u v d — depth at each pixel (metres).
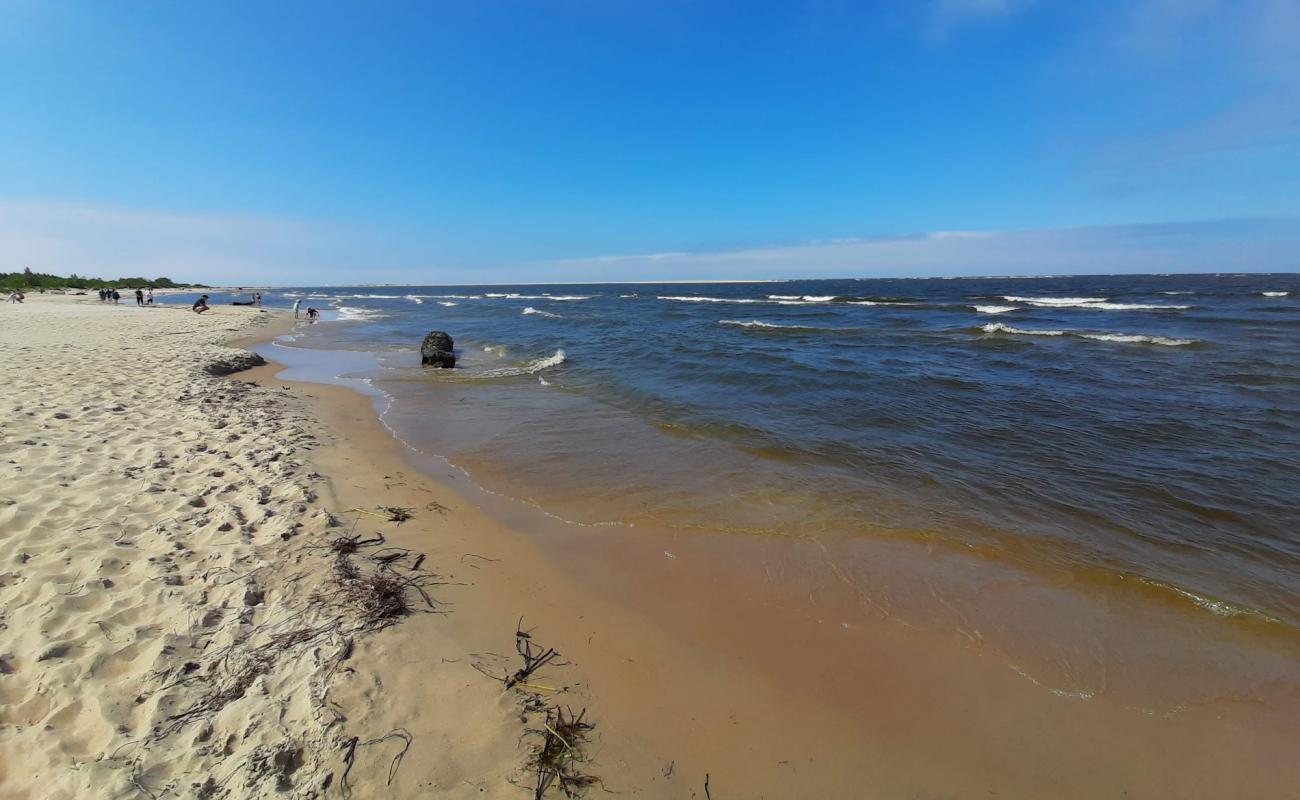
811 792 2.55
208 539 4.06
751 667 3.38
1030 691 3.26
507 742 2.61
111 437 6.12
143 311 29.05
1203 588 4.30
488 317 35.72
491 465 6.95
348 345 19.94
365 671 2.90
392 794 2.26
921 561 4.68
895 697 3.18
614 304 53.72
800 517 5.51
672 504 5.80
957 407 9.73
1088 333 20.03
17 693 2.52
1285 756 2.84
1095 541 5.02
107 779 2.14
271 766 2.28
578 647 3.46
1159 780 2.70
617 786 2.47
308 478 5.59
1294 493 5.98
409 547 4.48
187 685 2.66
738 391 11.36
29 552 3.61
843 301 47.53
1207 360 14.25
